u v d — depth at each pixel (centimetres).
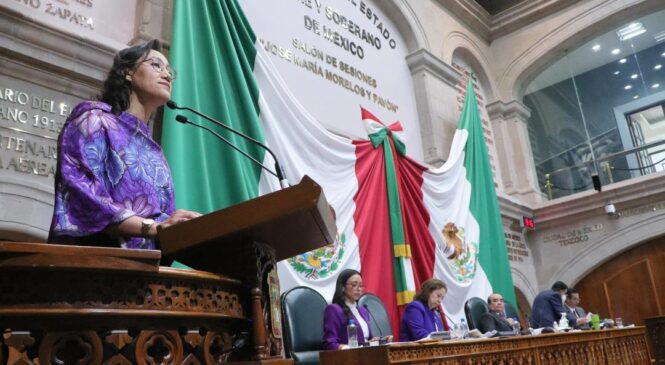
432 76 816
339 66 651
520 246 924
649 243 883
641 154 934
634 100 960
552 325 556
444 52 875
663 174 852
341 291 380
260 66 481
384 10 789
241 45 465
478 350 309
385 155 611
